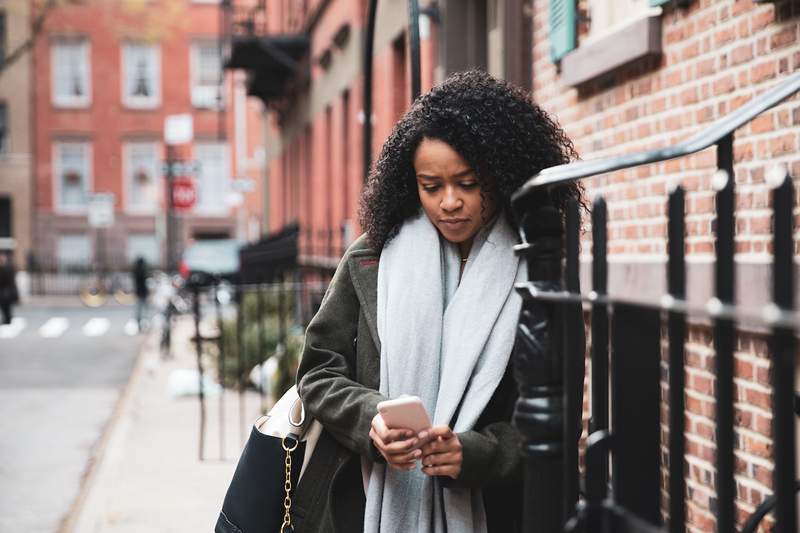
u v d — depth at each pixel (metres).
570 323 1.90
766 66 4.09
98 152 44.00
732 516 1.62
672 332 1.66
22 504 6.87
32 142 43.53
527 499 1.98
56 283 37.28
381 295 2.32
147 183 44.25
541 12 6.95
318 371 2.37
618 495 1.73
